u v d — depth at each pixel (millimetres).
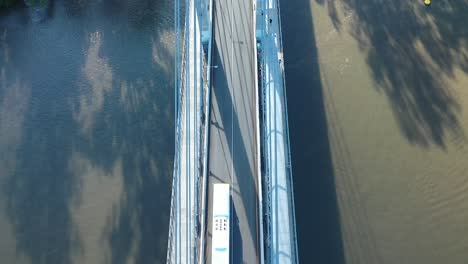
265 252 38562
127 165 48281
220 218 37281
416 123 48562
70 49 55406
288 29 54219
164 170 47719
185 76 44312
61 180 48125
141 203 46406
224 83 44344
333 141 47844
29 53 55562
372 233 43656
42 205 47094
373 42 53062
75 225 45969
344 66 51812
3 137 50781
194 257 37281
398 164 46562
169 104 51031
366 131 48312
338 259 42750
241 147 41781
